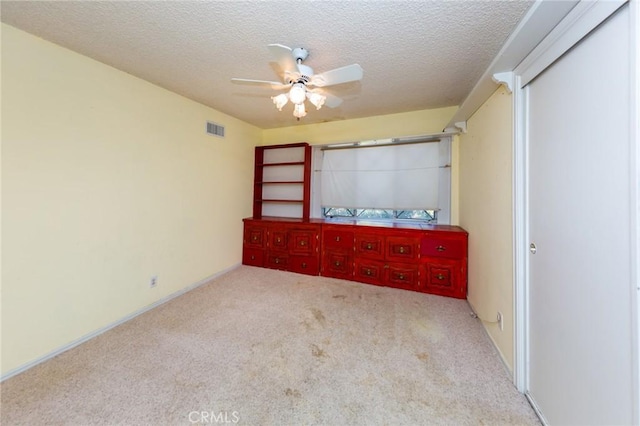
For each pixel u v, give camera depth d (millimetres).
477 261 2434
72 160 1959
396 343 2008
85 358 1805
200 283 3225
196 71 2270
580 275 1107
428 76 2311
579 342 1109
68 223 1945
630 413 864
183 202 2959
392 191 3541
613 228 935
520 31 1300
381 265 3213
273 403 1431
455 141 3230
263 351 1896
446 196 3289
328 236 3502
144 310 2523
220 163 3506
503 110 1816
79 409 1370
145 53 1971
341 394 1497
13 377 1622
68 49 1907
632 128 852
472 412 1382
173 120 2793
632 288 855
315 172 4008
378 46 1826
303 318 2398
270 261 3848
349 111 3365
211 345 1965
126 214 2354
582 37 1083
